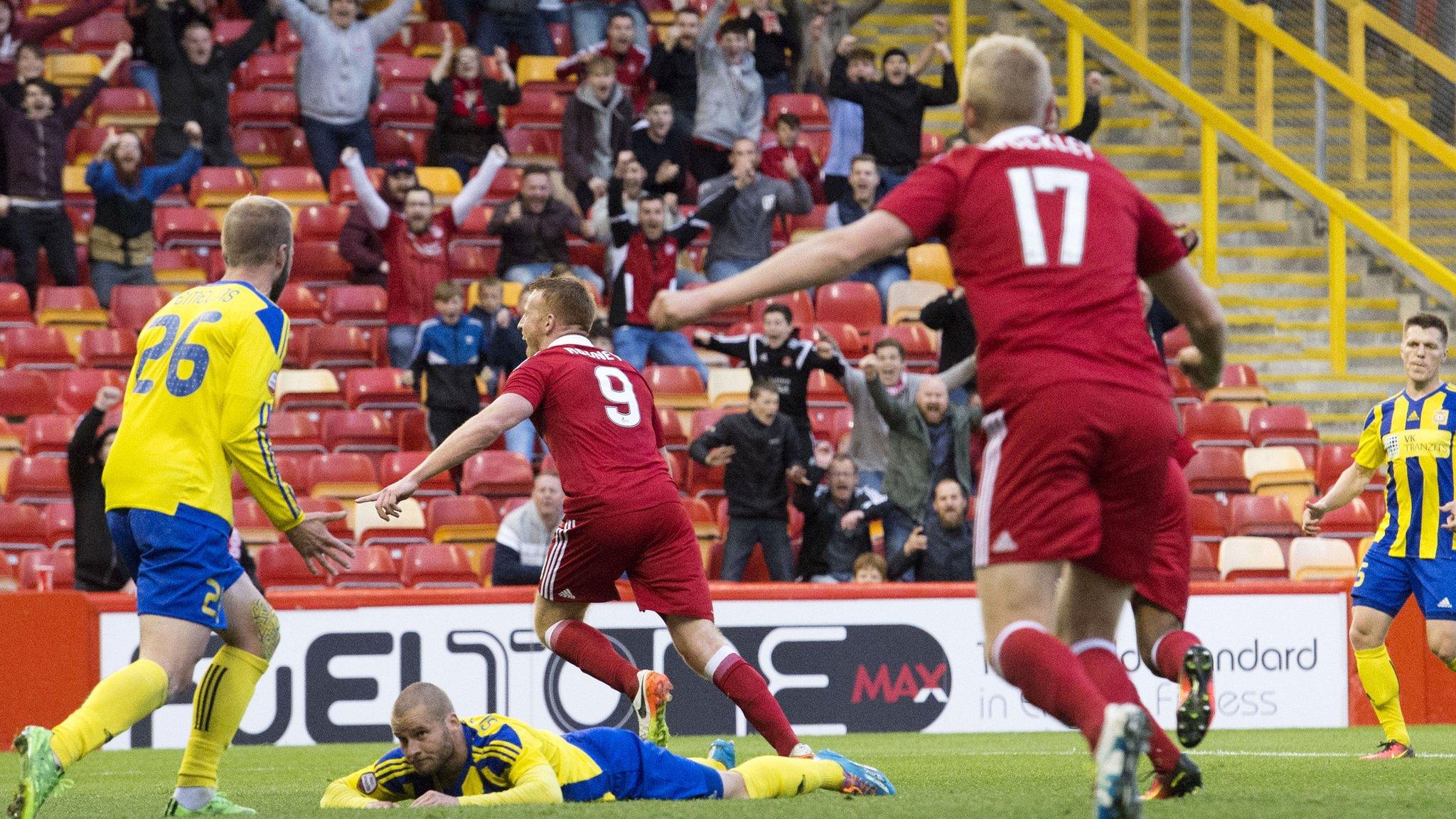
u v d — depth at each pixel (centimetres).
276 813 1600
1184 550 1758
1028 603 1165
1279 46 5866
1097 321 1183
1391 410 2756
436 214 4928
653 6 6550
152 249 5088
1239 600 3806
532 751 1555
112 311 4950
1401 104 5800
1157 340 4622
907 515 4003
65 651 3453
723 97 5531
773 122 6000
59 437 4503
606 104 5381
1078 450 1155
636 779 1620
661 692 1886
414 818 1362
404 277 4856
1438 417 2703
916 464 4009
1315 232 5900
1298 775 2212
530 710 3575
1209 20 6072
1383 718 2723
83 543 3569
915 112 5466
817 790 1783
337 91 5488
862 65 5444
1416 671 3825
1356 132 5794
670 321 1134
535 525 3725
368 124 5600
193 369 1560
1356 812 1312
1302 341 5694
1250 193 6050
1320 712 3816
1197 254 5856
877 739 3472
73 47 6094
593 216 5081
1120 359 1180
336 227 5366
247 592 1641
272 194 5525
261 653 1650
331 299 5116
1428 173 5688
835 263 1171
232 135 5866
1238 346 5631
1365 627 2741
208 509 1555
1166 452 1198
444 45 5719
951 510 3806
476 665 3578
